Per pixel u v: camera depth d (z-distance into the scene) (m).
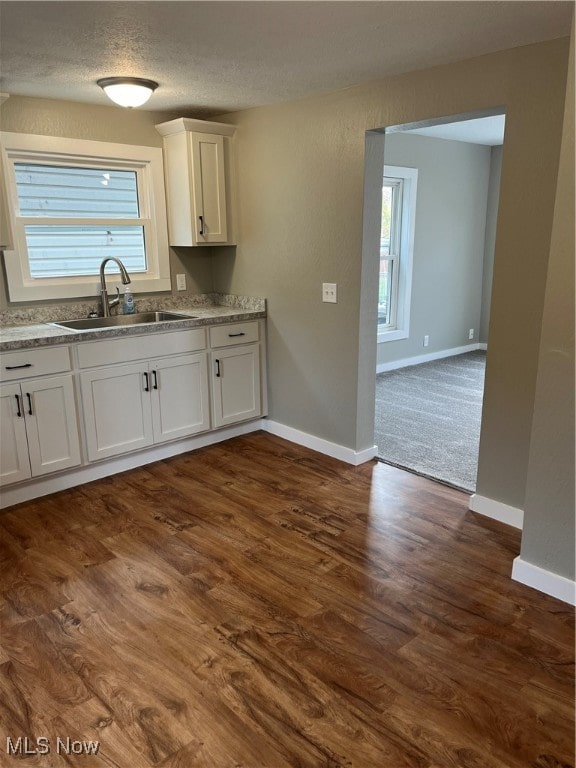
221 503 3.07
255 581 2.38
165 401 3.52
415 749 1.61
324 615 2.17
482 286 6.93
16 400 2.89
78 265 3.64
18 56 2.47
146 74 2.78
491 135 5.67
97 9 1.93
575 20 1.83
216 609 2.21
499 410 2.72
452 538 2.70
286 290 3.71
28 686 1.84
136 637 2.05
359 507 3.01
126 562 2.52
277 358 3.91
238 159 3.80
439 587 2.33
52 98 3.26
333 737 1.65
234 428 4.03
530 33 2.19
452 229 6.28
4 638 2.05
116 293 3.77
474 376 5.77
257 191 3.72
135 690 1.82
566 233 1.96
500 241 2.54
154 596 2.29
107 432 3.29
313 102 3.23
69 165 3.48
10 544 2.67
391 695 1.80
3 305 3.32
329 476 3.39
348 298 3.33
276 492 3.19
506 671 1.89
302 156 3.37
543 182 2.37
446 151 5.95
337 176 3.21
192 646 2.01
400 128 2.95
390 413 4.56
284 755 1.59
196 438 3.81
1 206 2.88
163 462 3.61
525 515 2.29
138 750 1.61
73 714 1.73
